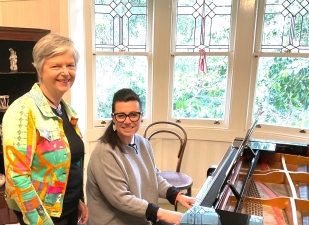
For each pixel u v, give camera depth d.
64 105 1.34
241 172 1.72
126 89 1.40
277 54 2.61
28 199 1.01
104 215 1.37
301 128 2.60
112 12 2.75
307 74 2.56
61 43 1.13
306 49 2.56
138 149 1.49
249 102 2.72
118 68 2.83
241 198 1.36
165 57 2.72
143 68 2.86
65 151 1.16
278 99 2.70
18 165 1.00
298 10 2.54
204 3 2.68
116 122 1.34
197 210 1.02
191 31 2.78
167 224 1.45
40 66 1.13
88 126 2.75
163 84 2.76
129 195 1.27
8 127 1.02
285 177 1.73
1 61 2.45
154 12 2.65
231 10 2.68
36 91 1.15
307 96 2.59
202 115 2.89
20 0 2.38
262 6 2.60
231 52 2.71
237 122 2.71
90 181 1.36
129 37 2.81
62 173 1.16
